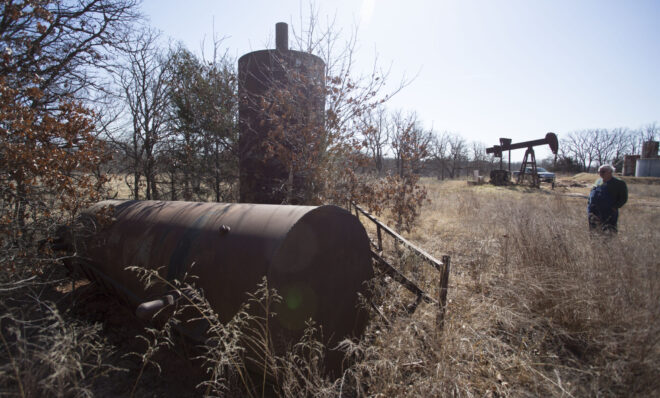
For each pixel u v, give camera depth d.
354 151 6.93
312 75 6.63
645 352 2.92
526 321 3.64
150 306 2.50
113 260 3.88
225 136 9.02
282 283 2.61
